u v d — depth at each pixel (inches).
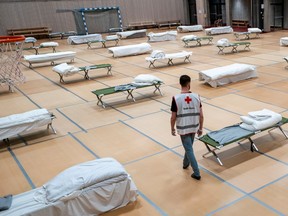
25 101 351.9
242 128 199.9
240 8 951.0
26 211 130.8
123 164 196.4
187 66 461.7
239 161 186.4
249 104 282.7
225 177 171.0
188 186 166.1
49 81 436.5
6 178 193.3
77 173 147.6
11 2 887.1
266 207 144.0
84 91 372.2
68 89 387.2
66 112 304.2
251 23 855.7
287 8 800.3
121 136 238.8
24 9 909.2
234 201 150.3
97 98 337.7
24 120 237.0
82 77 444.1
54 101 343.6
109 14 1017.5
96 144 229.6
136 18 1072.2
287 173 170.4
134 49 587.5
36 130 264.4
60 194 137.6
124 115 282.0
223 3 1008.2
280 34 730.8
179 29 933.2
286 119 209.6
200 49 605.0
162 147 214.7
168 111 282.4
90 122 273.1
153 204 153.7
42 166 205.0
